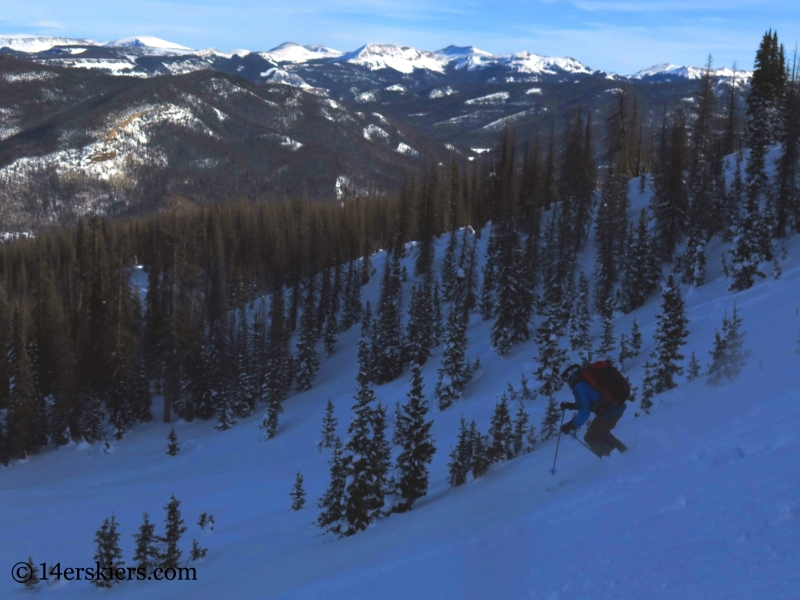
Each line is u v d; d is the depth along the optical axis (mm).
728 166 70188
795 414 6629
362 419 19047
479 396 48031
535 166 79938
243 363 69562
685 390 12406
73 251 100812
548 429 24000
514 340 56000
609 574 4203
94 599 19922
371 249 118000
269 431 55781
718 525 4363
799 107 54688
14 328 58906
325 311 93000
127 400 66500
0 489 50469
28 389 58750
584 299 51031
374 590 5883
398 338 66875
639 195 79250
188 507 36281
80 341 69500
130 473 53125
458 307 71312
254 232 134875
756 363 11203
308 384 72688
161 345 71875
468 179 115250
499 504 8617
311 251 101562
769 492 4617
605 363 8742
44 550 29422
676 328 24297
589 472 8375
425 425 19688
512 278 56125
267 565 14023
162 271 77562
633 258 54281
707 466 6031
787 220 49219
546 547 5324
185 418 69438
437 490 20109
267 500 35094
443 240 101312
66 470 56469
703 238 51219
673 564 4023
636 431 9328
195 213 162375
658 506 5305
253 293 111062
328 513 18922
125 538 30984
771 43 61062
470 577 5242
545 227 78062
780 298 27484
